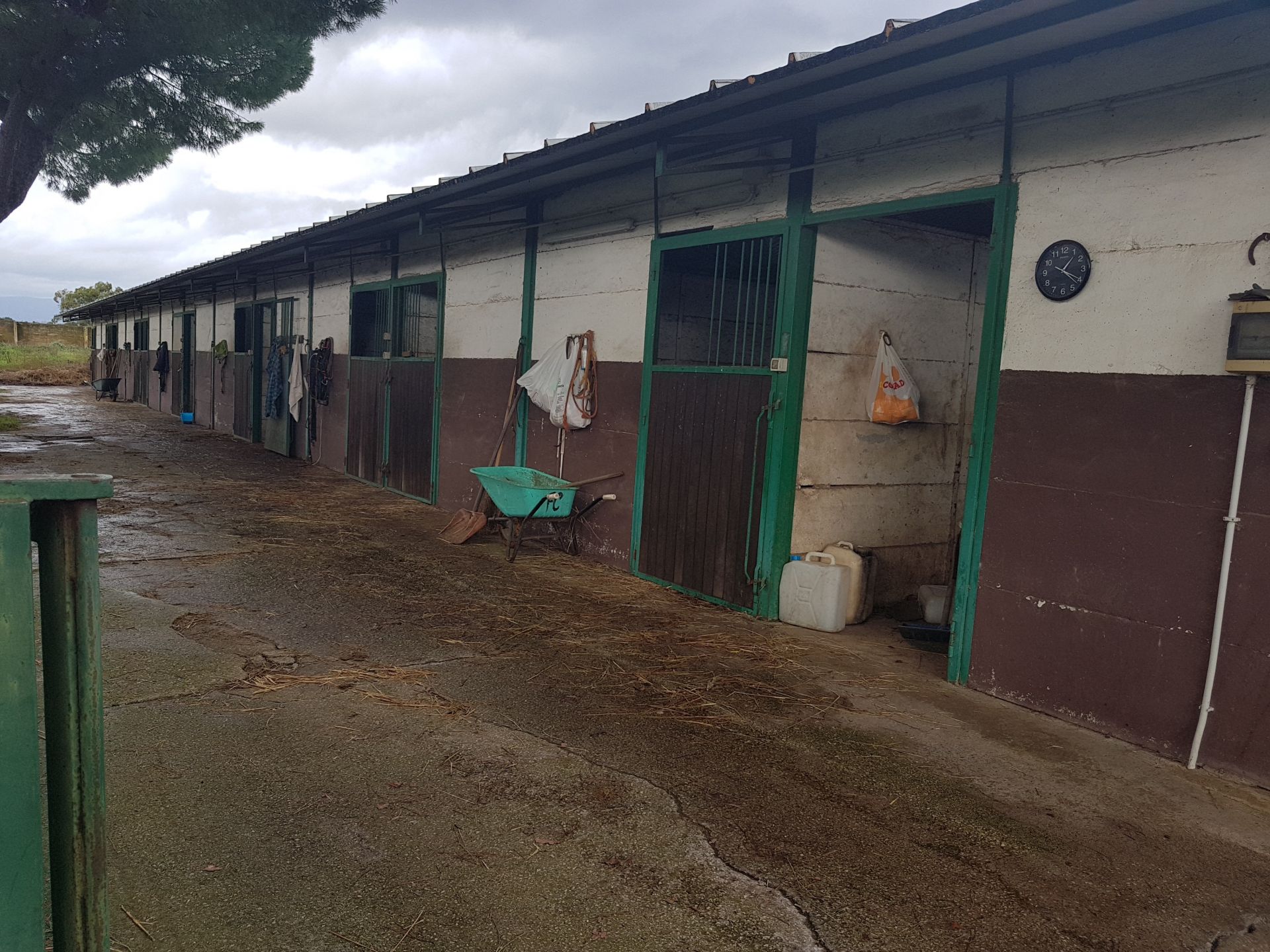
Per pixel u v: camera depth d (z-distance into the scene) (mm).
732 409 5531
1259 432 3189
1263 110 3193
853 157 4754
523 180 6539
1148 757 3504
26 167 9320
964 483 6195
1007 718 3875
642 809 2881
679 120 4930
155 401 21469
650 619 5180
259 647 4254
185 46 8867
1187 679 3439
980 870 2625
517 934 2201
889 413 5477
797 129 5082
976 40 3664
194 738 3197
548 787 2992
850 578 5293
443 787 2951
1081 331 3764
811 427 5309
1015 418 4020
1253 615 3230
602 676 4152
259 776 2938
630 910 2326
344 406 11039
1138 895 2539
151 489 9023
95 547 1091
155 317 21703
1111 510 3670
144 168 12148
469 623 4895
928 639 5000
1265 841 2879
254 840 2549
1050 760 3439
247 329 14695
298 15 8844
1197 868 2699
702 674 4250
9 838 1054
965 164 4227
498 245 7965
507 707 3697
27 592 1034
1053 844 2799
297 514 8117
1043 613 3924
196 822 2619
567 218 7039
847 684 4230
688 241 5793
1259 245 3207
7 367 33156
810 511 5402
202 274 13305
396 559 6402
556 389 6855
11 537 1012
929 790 3135
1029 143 3947
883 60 3947
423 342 9516
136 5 8375
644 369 6234
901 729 3695
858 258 5363
